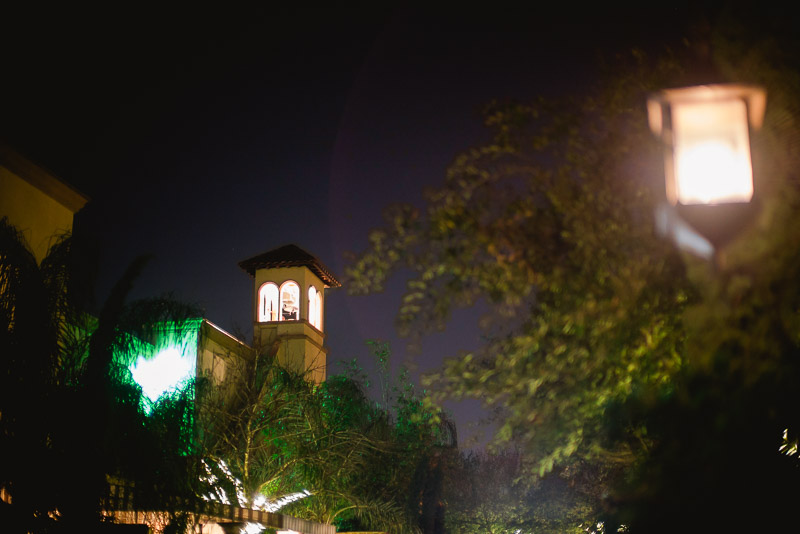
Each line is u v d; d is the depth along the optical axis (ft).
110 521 33.42
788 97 17.56
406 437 69.87
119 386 34.53
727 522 20.26
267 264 87.71
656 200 18.38
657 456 21.91
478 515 77.51
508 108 19.47
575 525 64.80
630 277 18.24
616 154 18.94
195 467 38.75
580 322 18.33
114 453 33.53
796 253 16.75
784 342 17.20
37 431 31.71
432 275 19.86
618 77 19.57
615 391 19.40
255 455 50.06
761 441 18.99
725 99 12.02
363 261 20.10
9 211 47.93
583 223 18.51
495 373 20.10
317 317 89.10
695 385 18.66
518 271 19.11
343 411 59.77
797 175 17.20
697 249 12.85
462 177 19.51
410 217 20.08
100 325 35.12
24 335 32.40
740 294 16.74
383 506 58.85
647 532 23.43
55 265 34.78
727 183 11.89
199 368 42.65
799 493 19.38
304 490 50.88
